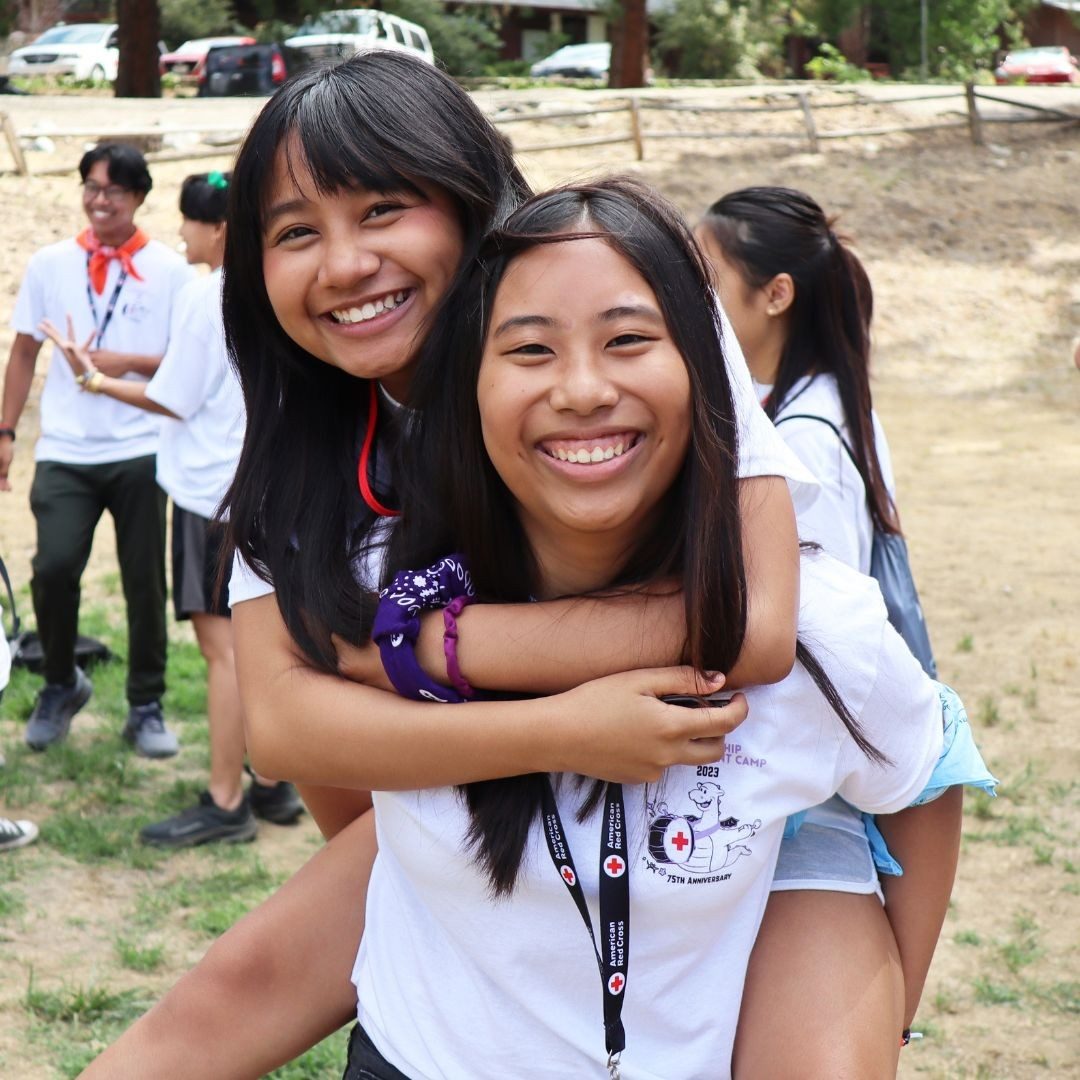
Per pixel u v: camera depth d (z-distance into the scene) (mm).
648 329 1627
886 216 16094
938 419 12258
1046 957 4184
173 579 4906
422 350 1803
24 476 10156
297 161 1798
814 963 1790
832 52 33562
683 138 17797
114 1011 3846
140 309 5527
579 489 1647
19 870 4664
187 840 4875
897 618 2916
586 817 1699
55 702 5684
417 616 1744
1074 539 8914
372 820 2154
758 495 1751
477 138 1874
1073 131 18359
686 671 1659
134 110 19219
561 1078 1765
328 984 2051
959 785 1977
